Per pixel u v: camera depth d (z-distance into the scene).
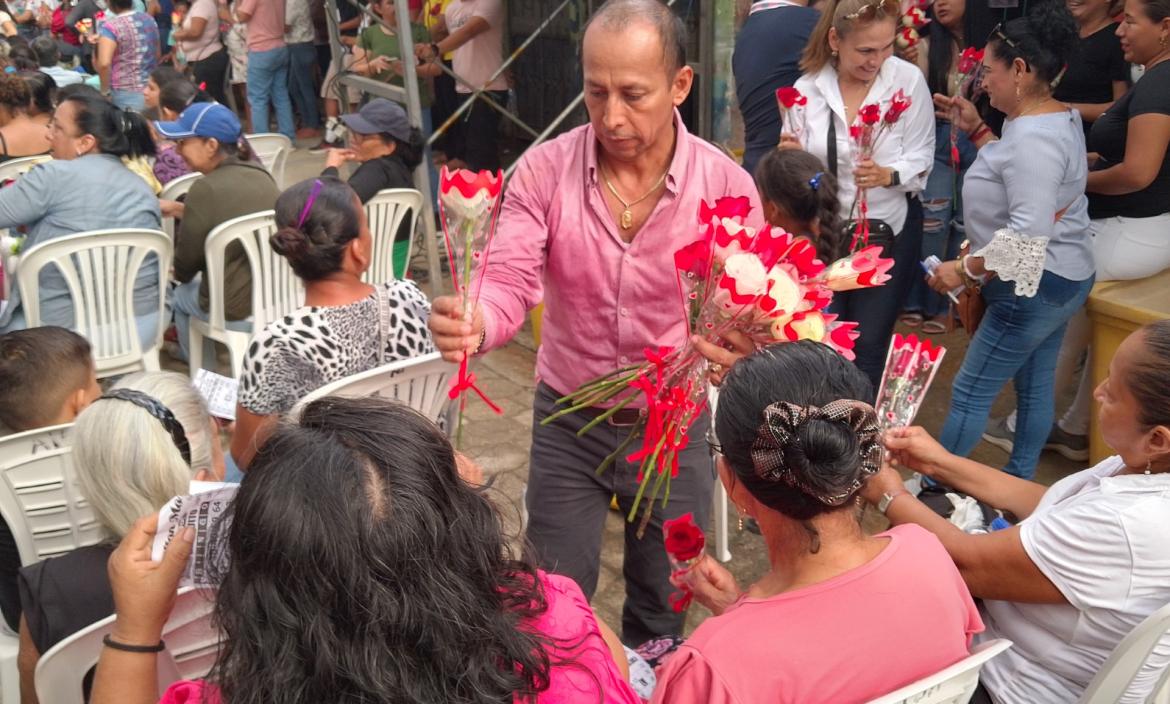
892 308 3.61
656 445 1.98
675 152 2.12
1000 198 3.11
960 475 2.11
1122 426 1.69
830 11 3.47
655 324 2.22
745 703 1.35
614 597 3.19
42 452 2.40
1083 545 1.66
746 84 4.12
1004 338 3.21
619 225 2.18
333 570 1.05
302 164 8.45
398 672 1.06
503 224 2.21
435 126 6.97
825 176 2.82
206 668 1.93
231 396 3.04
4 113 5.14
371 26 6.68
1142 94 3.27
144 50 7.89
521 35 7.43
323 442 1.11
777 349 1.50
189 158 4.11
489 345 2.06
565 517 2.43
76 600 1.86
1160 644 1.65
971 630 1.54
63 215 3.95
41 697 1.79
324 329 2.51
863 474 1.41
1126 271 3.56
